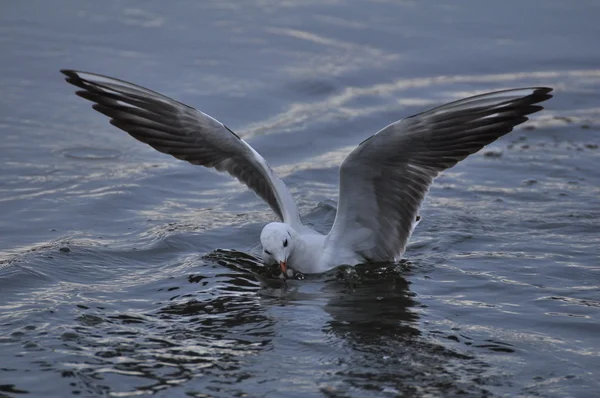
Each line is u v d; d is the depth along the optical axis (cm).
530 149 1788
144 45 2220
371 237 1307
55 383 929
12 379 934
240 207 1538
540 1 2562
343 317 1105
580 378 954
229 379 944
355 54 2233
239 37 2305
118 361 977
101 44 2212
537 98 1191
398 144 1197
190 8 2489
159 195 1576
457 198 1561
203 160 1345
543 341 1041
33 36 2238
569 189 1591
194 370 962
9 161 1673
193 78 2062
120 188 1580
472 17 2467
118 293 1171
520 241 1373
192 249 1345
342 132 1861
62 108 1925
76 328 1055
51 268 1241
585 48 2278
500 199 1552
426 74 2141
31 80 2019
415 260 1311
